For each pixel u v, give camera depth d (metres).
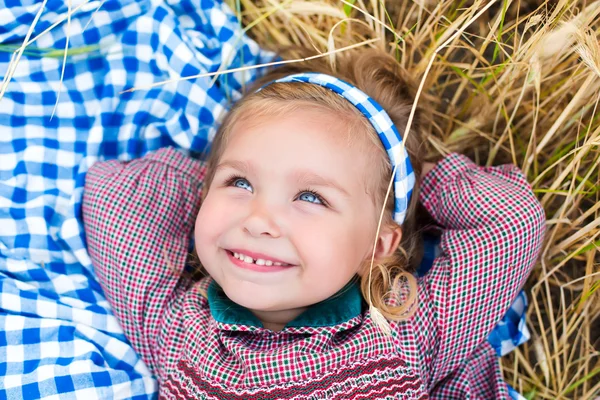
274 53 1.42
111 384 1.21
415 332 1.22
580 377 1.40
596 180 1.35
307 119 1.09
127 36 1.34
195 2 1.37
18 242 1.31
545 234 1.39
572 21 1.18
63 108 1.35
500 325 1.39
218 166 1.14
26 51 1.30
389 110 1.26
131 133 1.39
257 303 1.11
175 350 1.24
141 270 1.29
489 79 1.32
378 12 1.45
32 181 1.33
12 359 1.17
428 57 1.36
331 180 1.07
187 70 1.35
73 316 1.28
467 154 1.48
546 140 1.30
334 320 1.16
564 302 1.38
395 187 1.19
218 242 1.11
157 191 1.33
